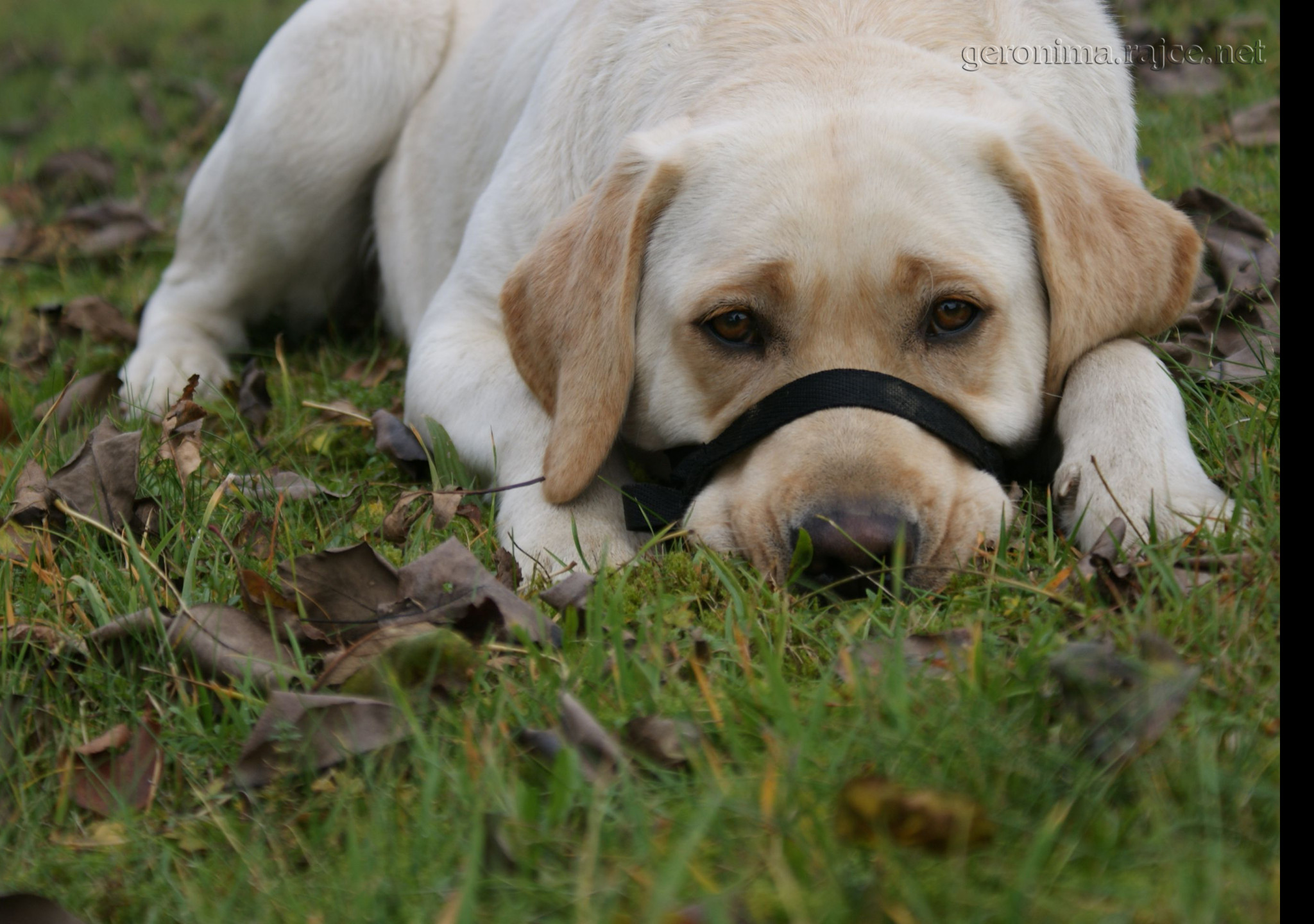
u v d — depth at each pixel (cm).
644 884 194
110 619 292
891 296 318
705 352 332
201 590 310
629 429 362
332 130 526
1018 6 394
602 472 357
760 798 208
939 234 320
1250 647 245
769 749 225
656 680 251
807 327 321
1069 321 336
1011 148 330
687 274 333
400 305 534
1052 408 351
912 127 330
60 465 390
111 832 234
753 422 321
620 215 341
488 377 390
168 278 571
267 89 531
